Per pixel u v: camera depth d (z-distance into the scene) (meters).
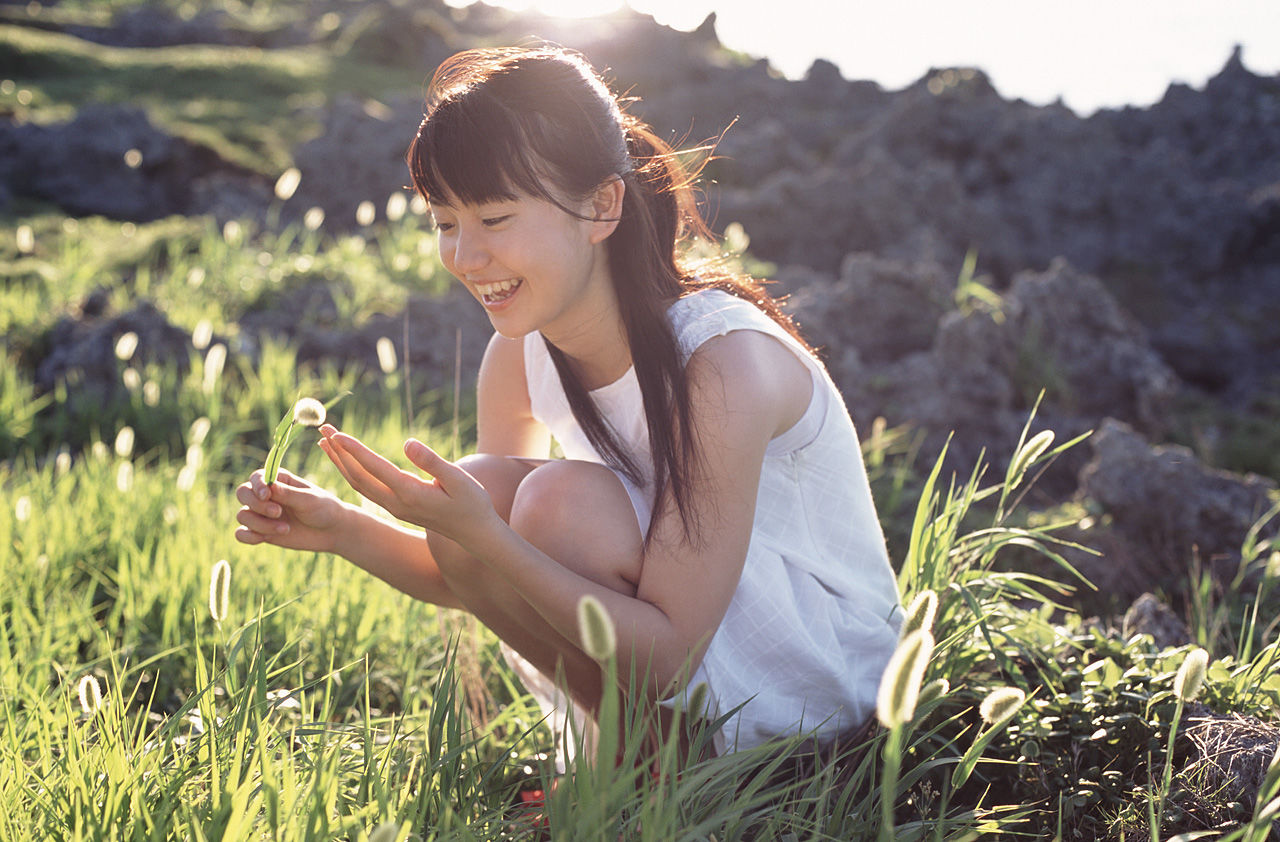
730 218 12.92
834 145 21.33
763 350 1.99
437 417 6.17
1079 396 6.60
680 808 1.67
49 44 29.78
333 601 3.02
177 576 3.16
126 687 2.79
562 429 2.39
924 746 2.12
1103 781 2.02
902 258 12.59
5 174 15.43
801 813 1.86
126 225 13.42
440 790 1.82
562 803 1.57
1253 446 9.31
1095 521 4.23
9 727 1.98
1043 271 15.59
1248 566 3.81
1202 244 15.62
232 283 7.79
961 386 5.88
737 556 1.97
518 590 1.90
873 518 2.31
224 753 1.81
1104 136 16.78
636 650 1.92
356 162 12.80
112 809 1.60
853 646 2.23
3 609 3.11
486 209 1.84
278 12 49.78
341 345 6.93
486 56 1.95
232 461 5.26
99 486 4.03
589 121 1.87
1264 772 1.86
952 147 17.16
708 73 26.23
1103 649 2.43
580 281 1.95
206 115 23.56
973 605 2.16
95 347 6.31
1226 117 19.86
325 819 1.54
